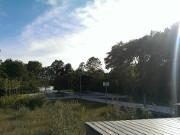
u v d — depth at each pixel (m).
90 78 42.22
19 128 8.34
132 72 36.22
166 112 12.94
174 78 25.70
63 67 82.25
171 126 3.60
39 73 68.88
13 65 55.22
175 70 25.59
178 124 3.79
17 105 16.86
